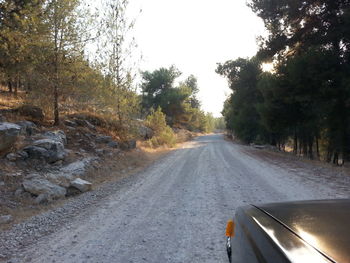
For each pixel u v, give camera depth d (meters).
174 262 4.00
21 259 4.41
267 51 21.25
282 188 8.52
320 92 18.00
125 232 5.38
